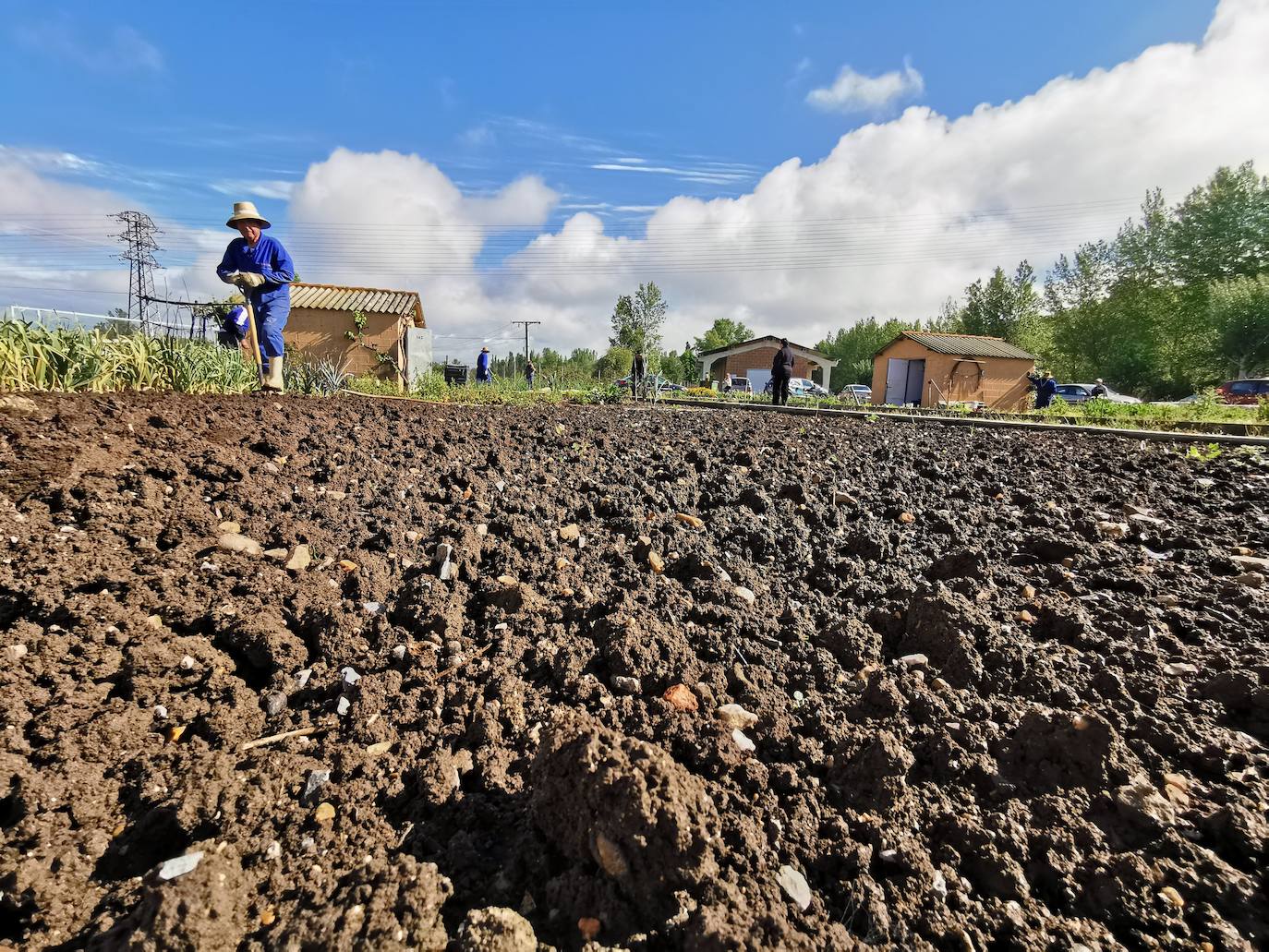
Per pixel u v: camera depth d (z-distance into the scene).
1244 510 3.46
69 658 1.58
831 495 3.69
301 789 1.30
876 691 1.65
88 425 3.23
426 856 1.16
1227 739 1.48
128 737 1.40
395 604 2.05
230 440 3.56
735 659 1.85
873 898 1.09
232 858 1.12
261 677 1.69
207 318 9.43
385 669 1.72
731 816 1.24
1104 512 3.42
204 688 1.57
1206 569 2.58
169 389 5.27
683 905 1.05
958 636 1.88
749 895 1.07
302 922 0.98
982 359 28.70
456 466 3.76
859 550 2.76
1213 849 1.19
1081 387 28.88
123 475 2.70
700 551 2.70
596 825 1.11
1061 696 1.67
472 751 1.43
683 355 56.34
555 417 7.14
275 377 6.43
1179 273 41.84
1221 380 36.78
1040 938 1.04
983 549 2.84
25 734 1.36
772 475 4.11
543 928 1.03
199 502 2.62
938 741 1.46
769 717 1.58
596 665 1.79
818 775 1.41
